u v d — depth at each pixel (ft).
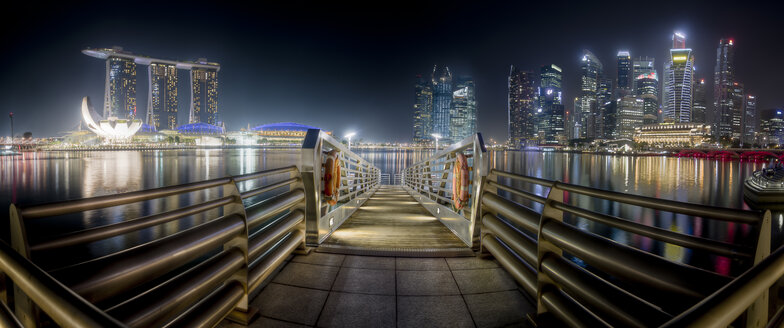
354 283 10.75
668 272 5.28
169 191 6.50
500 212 10.96
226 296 7.64
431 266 12.26
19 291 4.28
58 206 4.80
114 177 230.89
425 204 30.19
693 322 2.66
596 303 6.27
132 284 5.36
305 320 8.50
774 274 3.42
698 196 172.76
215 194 150.61
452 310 9.07
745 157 499.51
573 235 7.13
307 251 13.57
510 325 8.35
